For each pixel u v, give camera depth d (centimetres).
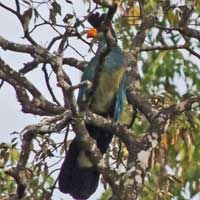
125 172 1149
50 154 1212
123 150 1281
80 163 1230
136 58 1323
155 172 1311
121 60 1399
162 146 1258
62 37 1219
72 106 1102
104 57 1109
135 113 1248
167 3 1334
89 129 1262
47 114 1180
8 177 1248
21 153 1107
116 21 1401
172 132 1311
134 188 1133
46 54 1201
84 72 1366
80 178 1231
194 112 1281
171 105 1238
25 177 1119
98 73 1126
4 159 1230
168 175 1257
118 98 1369
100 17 1278
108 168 1140
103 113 1429
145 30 1329
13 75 1186
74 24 1217
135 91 1276
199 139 1485
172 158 1570
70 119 1118
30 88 1184
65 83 1090
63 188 1228
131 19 1434
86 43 1273
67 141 1270
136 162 1156
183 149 1556
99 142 1269
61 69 1130
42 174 1237
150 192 1309
